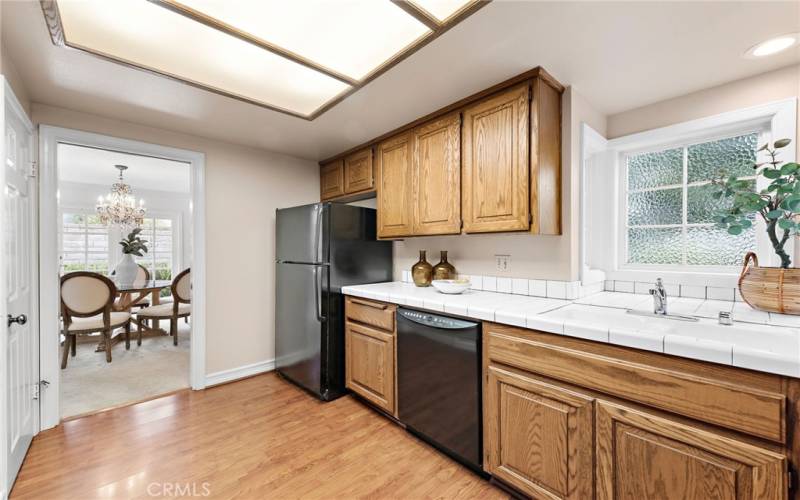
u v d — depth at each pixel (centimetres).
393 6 129
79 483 163
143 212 476
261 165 313
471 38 146
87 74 177
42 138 209
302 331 271
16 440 166
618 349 121
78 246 500
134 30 143
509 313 152
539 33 143
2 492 135
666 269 207
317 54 162
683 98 195
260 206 312
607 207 225
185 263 598
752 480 95
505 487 158
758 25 135
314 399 258
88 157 380
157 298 464
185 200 600
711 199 193
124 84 188
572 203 191
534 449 143
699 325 135
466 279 242
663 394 110
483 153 197
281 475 170
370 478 168
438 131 224
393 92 197
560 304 178
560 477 135
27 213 193
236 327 296
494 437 158
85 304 335
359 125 249
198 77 183
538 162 172
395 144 259
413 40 151
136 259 549
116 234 532
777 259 169
